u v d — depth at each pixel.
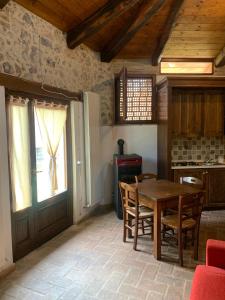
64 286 2.58
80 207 4.41
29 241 3.29
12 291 2.50
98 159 4.81
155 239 3.10
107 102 5.16
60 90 3.82
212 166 4.89
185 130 5.00
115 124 5.27
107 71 5.15
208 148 5.42
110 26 4.27
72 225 4.27
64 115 3.94
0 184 2.70
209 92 4.98
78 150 4.31
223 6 4.12
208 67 5.47
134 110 5.30
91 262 3.04
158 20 4.34
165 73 5.36
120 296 2.42
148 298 2.39
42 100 3.48
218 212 4.85
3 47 2.85
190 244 3.49
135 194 3.25
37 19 3.40
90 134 4.48
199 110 4.99
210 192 4.92
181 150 5.36
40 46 3.47
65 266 2.95
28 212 3.29
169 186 3.61
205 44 5.01
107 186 5.22
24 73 3.18
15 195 3.05
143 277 2.72
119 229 4.07
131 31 4.23
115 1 3.60
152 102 5.34
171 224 3.08
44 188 3.64
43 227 3.59
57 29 3.84
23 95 3.12
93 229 4.08
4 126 2.74
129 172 4.57
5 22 2.87
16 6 3.03
